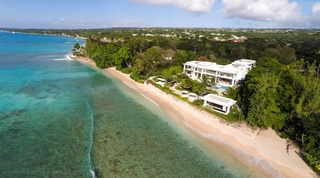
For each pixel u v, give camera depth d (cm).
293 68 7612
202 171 3216
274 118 4366
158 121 4775
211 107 5353
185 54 10650
